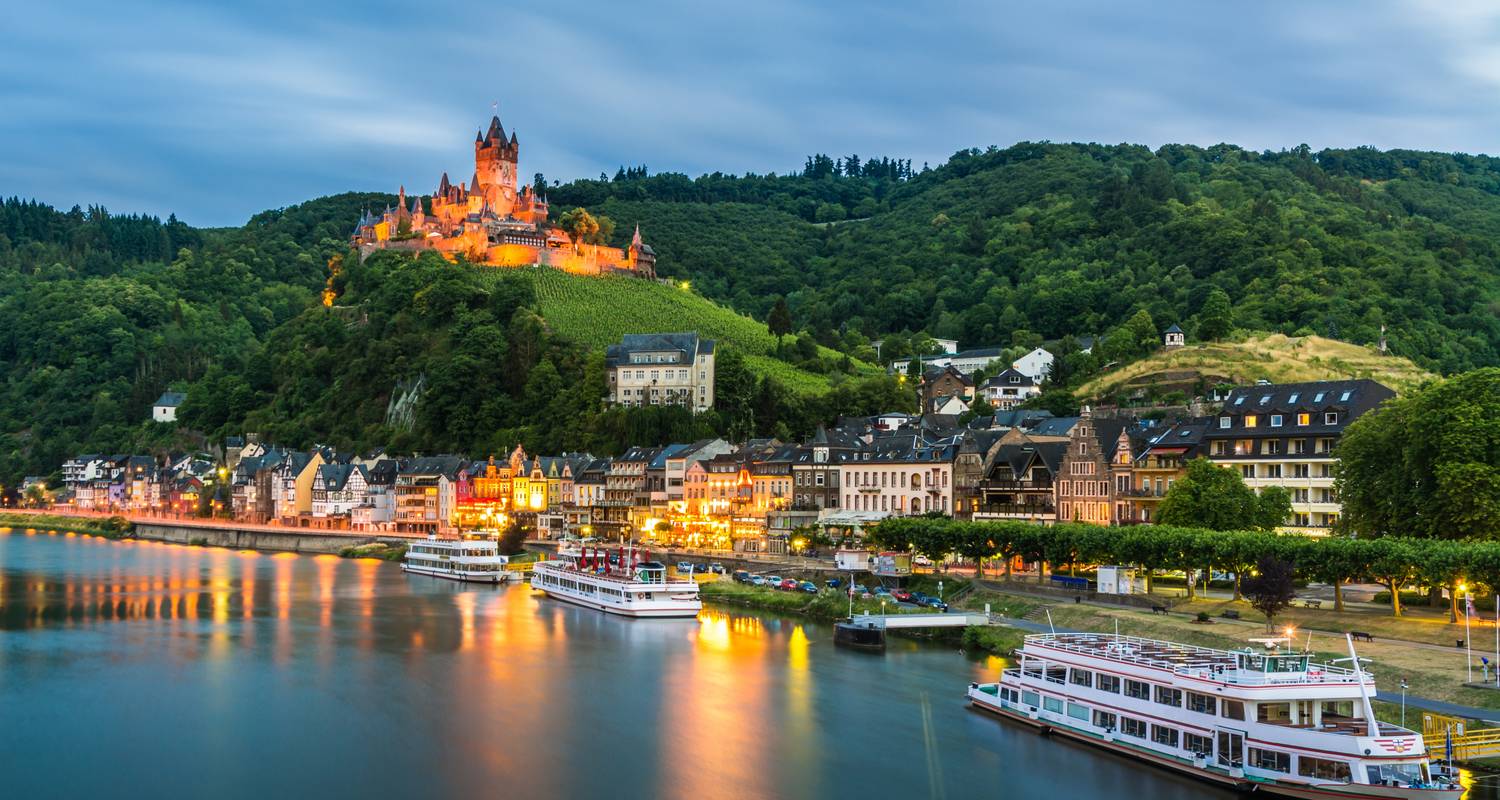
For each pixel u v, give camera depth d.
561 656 151.75
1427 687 106.44
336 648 157.88
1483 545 121.69
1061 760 104.75
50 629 173.12
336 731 116.31
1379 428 146.88
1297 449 179.25
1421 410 138.50
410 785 100.62
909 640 159.62
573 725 118.25
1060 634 120.56
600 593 193.88
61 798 97.69
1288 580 124.50
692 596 187.50
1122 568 158.38
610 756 108.25
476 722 119.19
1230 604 145.12
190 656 152.12
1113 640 116.75
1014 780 100.00
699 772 103.62
